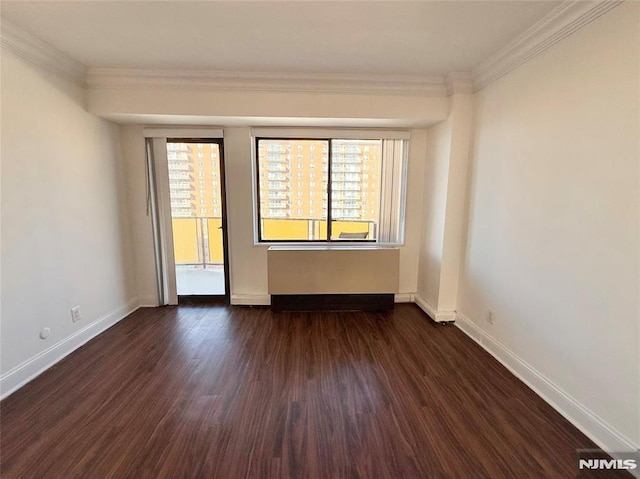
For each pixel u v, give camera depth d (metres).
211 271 3.96
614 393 1.59
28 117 2.19
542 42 1.99
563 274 1.88
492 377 2.27
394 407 1.94
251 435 1.71
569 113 1.82
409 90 2.94
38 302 2.28
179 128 3.33
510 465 1.53
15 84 2.08
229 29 2.05
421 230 3.71
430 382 2.21
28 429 1.73
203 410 1.91
